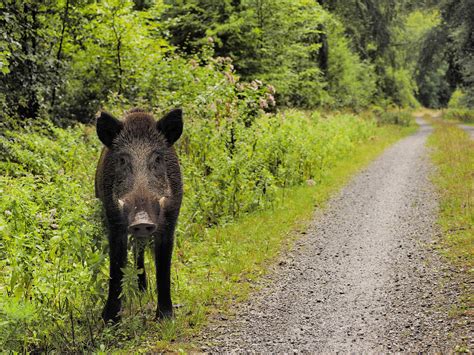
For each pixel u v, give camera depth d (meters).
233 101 14.82
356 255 10.82
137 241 7.39
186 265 9.88
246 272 9.76
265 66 26.92
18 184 9.12
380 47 51.38
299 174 18.16
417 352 6.50
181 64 17.27
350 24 45.72
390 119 51.56
